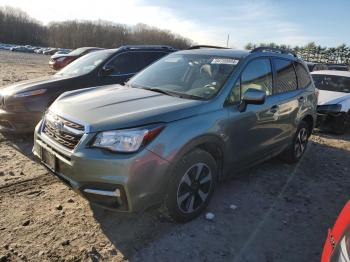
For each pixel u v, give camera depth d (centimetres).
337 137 820
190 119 338
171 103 354
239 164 422
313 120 592
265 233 358
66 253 303
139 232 341
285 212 407
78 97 387
